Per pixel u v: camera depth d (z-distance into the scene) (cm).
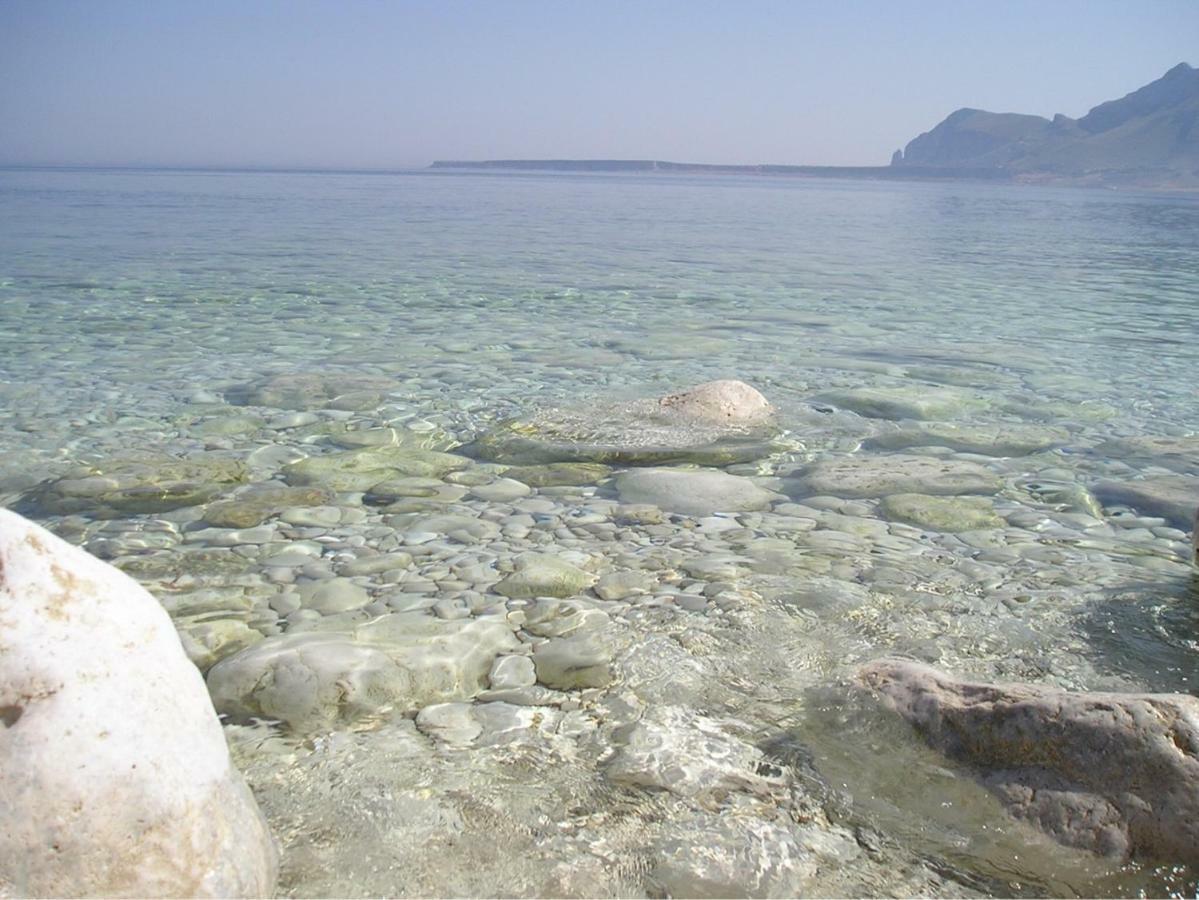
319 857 234
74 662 190
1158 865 232
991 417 712
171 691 202
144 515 480
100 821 181
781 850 241
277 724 292
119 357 880
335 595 388
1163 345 1055
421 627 353
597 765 276
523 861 236
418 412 694
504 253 2062
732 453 600
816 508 506
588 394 753
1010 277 1794
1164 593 403
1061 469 584
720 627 364
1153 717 247
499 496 517
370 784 263
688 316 1202
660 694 315
